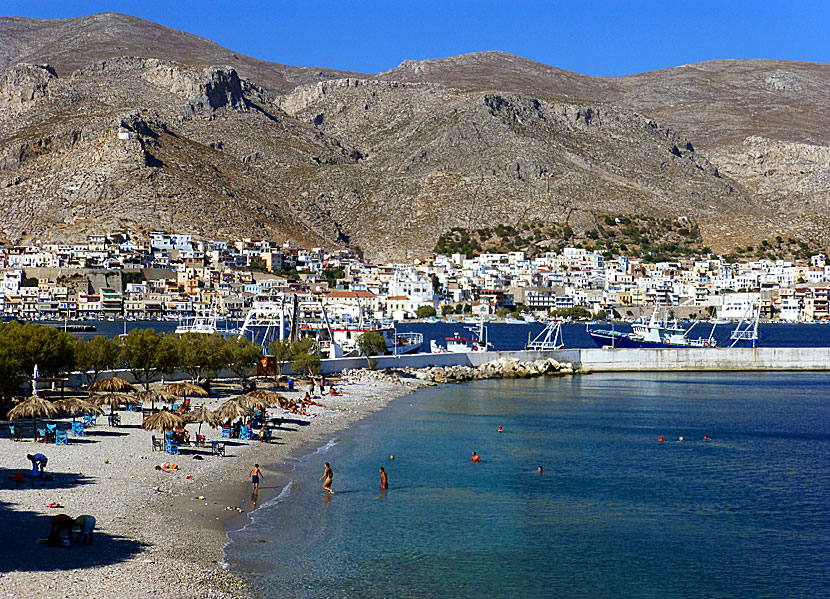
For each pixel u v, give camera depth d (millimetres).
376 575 53938
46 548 51000
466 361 187500
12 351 98875
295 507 66500
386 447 93562
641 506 72438
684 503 73625
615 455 93688
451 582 53844
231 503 65188
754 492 77875
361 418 113688
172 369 119188
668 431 110625
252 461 80500
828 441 104750
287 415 109875
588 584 54906
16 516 56375
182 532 57031
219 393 120500
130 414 96750
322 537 59781
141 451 78375
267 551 55844
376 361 170000
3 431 83125
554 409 129625
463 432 105312
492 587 53656
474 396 144750
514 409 128250
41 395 101875
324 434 99312
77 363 112750
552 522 67062
